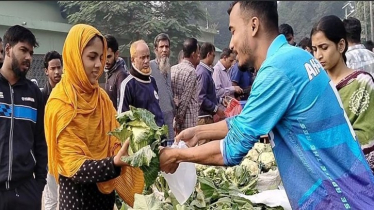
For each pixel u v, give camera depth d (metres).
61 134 2.57
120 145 2.87
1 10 19.31
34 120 3.26
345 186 1.97
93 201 2.76
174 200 3.04
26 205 3.17
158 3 23.92
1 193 3.05
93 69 2.65
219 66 8.09
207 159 2.17
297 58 2.01
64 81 2.67
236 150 2.07
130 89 4.89
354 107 2.95
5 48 3.10
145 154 2.24
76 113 2.60
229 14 2.23
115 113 2.94
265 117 2.00
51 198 4.18
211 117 7.07
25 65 3.12
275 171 3.76
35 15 21.50
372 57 4.18
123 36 21.70
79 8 23.27
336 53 3.06
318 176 1.98
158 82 5.95
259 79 2.02
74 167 2.51
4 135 3.06
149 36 21.45
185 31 22.34
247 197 3.18
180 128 6.51
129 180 2.91
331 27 3.02
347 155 2.01
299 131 2.01
